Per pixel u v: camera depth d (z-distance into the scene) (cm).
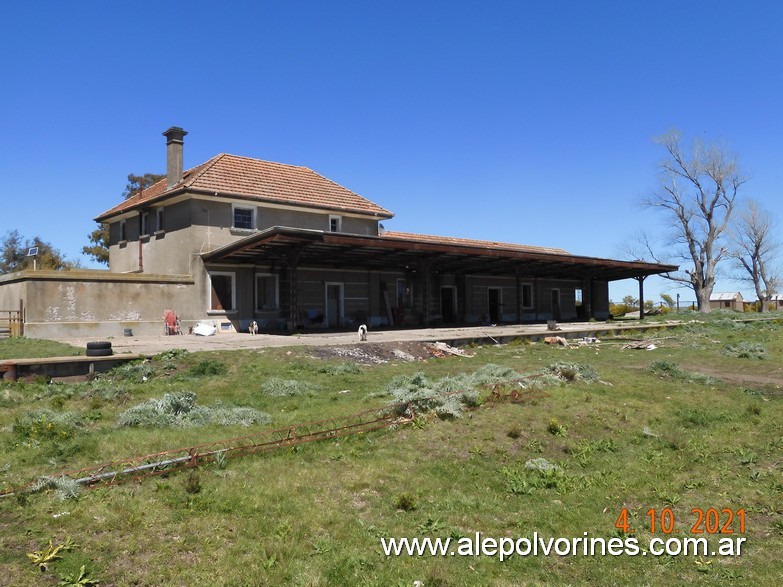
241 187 2427
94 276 2019
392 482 674
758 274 5484
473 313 3344
